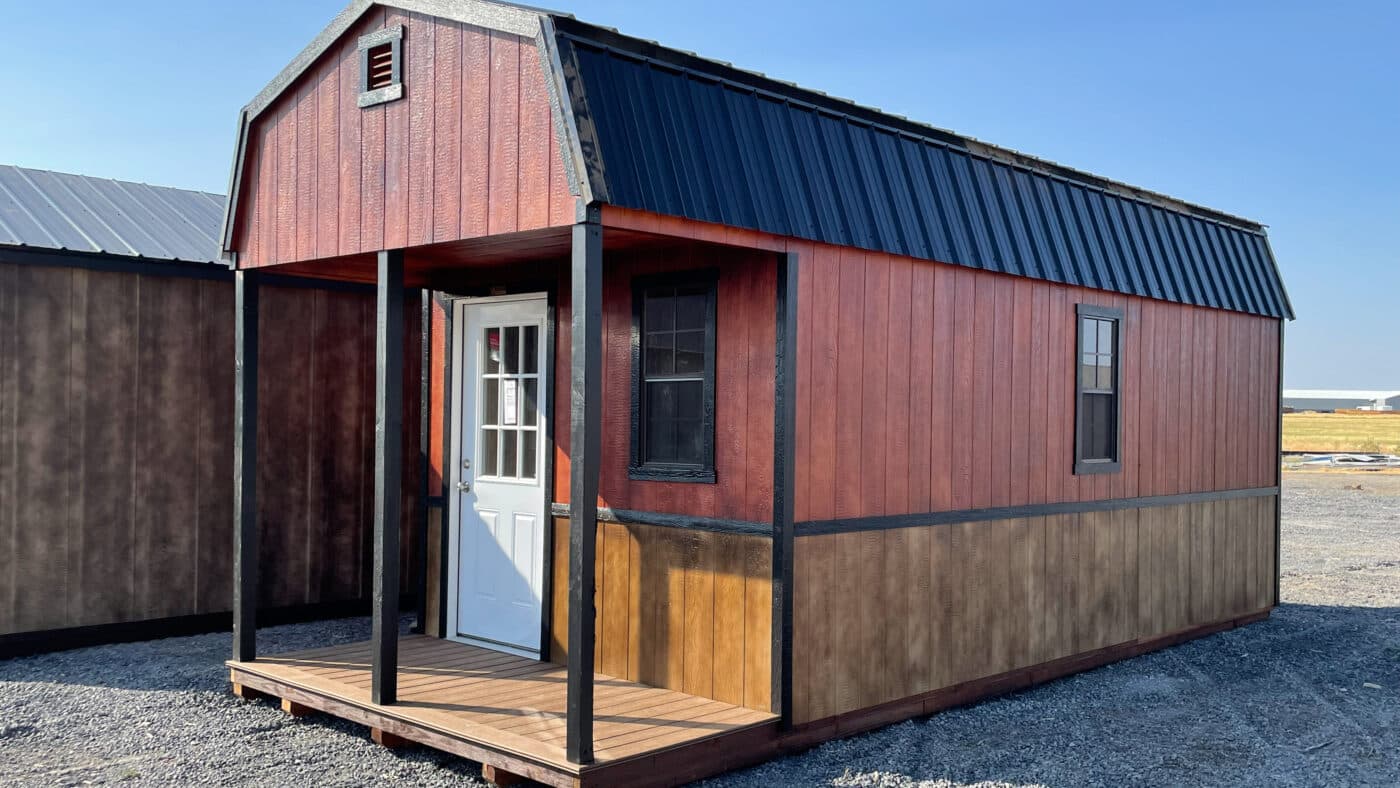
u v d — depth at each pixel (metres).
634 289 6.93
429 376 8.46
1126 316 9.02
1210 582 10.11
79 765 5.90
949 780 5.84
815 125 6.62
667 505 6.73
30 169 10.81
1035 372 8.08
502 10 5.71
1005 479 7.79
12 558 8.57
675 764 5.52
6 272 8.59
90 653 8.70
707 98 5.98
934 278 7.20
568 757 5.19
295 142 7.11
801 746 6.23
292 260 7.09
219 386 9.67
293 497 9.99
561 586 7.36
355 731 6.60
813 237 6.20
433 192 6.16
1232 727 7.04
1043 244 8.13
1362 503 23.41
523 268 7.61
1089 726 7.00
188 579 9.46
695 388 6.64
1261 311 10.73
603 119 5.37
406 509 10.78
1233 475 10.48
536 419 7.63
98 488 9.00
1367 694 8.00
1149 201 9.63
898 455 6.91
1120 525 8.95
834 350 6.45
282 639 9.24
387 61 6.48
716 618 6.42
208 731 6.56
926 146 7.46
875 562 6.74
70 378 8.88
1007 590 7.79
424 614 8.43
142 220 10.20
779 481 6.10
